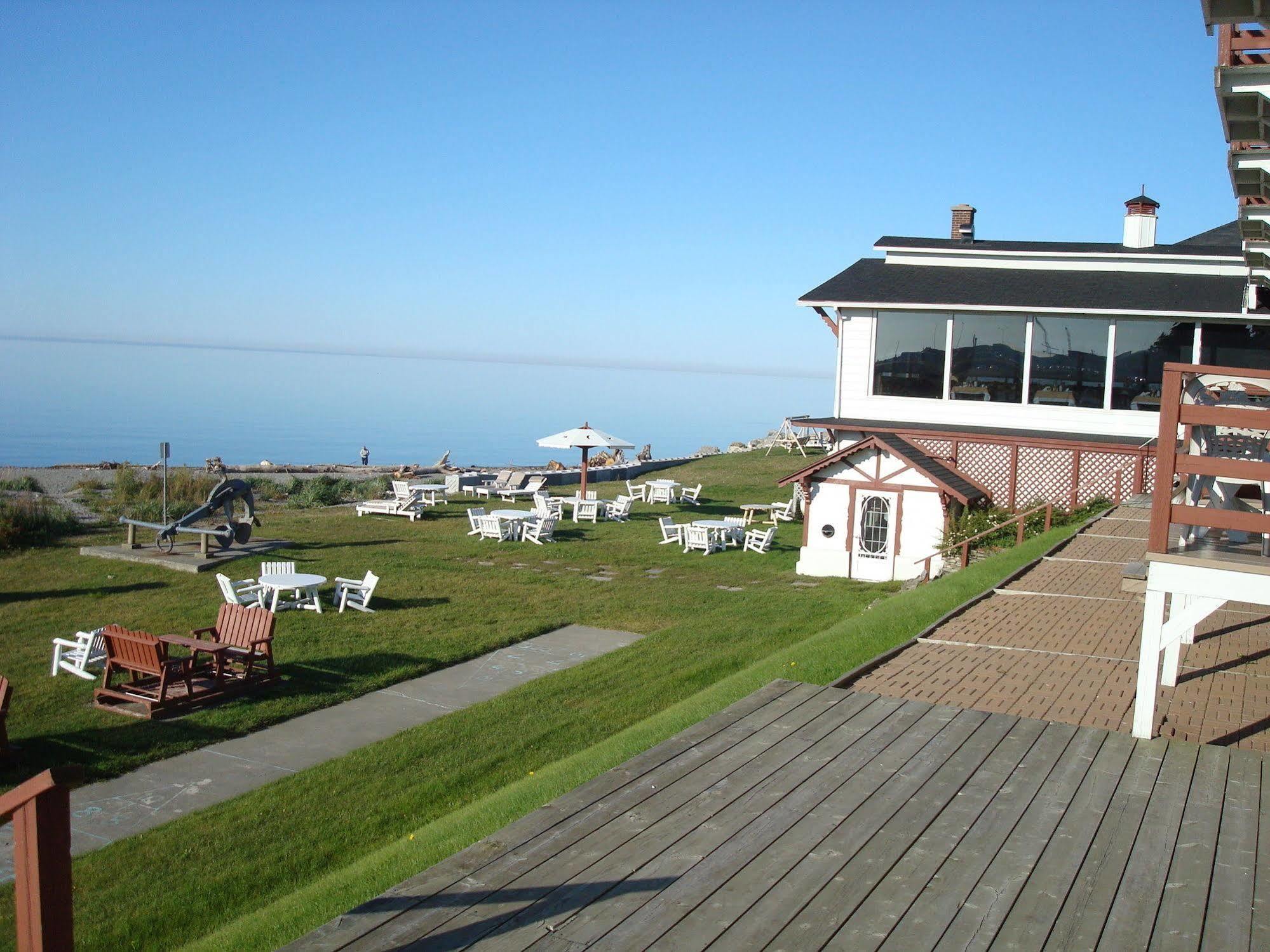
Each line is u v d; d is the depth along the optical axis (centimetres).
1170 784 658
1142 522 2039
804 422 2514
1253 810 618
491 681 1383
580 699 1284
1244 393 920
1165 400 731
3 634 1548
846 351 2628
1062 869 538
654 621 1733
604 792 625
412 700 1296
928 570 1800
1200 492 843
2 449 7050
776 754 695
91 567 2081
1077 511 2270
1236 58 912
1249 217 1143
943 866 537
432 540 2566
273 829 906
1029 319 2462
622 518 3031
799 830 576
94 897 783
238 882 808
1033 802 623
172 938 729
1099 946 464
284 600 1855
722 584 2097
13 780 998
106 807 954
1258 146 1047
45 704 1222
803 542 2261
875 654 1148
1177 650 905
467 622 1702
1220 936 475
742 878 521
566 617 1755
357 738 1153
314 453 7925
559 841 559
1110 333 2403
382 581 2034
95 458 6544
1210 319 2294
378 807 953
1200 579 726
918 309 2511
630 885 511
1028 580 1459
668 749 702
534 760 1073
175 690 1247
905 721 772
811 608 1833
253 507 2302
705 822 584
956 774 666
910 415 2581
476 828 774
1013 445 2436
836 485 2231
